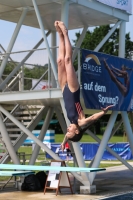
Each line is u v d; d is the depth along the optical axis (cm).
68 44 1234
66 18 2706
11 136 3228
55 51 3512
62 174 2703
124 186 3127
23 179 3014
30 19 3325
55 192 2792
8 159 3108
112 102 2875
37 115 3303
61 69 1233
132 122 3503
